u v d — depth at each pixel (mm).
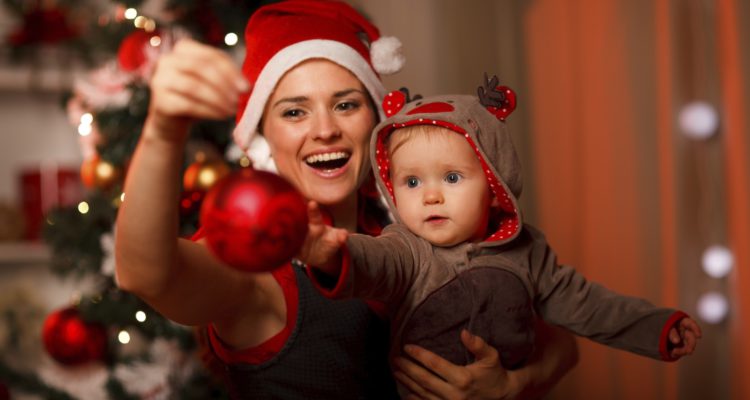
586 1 2936
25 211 2992
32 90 3234
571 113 2939
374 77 1264
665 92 2867
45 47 2988
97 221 2428
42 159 3275
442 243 1015
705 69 2869
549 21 2963
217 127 2277
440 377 1015
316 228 757
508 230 1051
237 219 675
